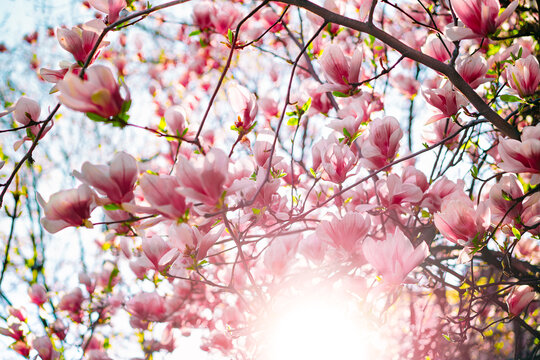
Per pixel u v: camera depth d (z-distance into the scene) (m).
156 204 1.54
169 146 2.24
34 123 1.75
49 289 3.62
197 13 2.54
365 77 2.64
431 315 2.78
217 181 1.51
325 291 2.02
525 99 1.78
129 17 1.62
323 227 1.85
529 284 1.89
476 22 1.71
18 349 2.35
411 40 2.50
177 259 1.83
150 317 2.57
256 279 2.38
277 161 1.86
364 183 2.16
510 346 2.88
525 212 1.80
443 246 2.43
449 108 1.81
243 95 1.81
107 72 1.47
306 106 1.87
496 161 2.37
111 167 1.54
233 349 2.29
